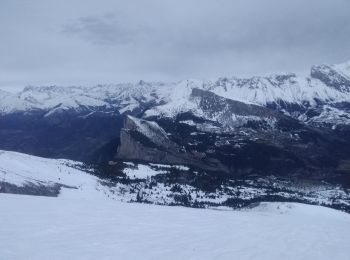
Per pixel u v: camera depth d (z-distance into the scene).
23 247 36.16
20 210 52.38
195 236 44.66
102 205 62.28
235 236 46.34
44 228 42.97
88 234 41.75
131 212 57.28
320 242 46.75
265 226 55.28
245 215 66.75
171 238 42.78
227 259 36.41
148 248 38.25
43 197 68.12
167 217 55.53
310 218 73.38
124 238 41.16
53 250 35.75
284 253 40.16
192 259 35.75
